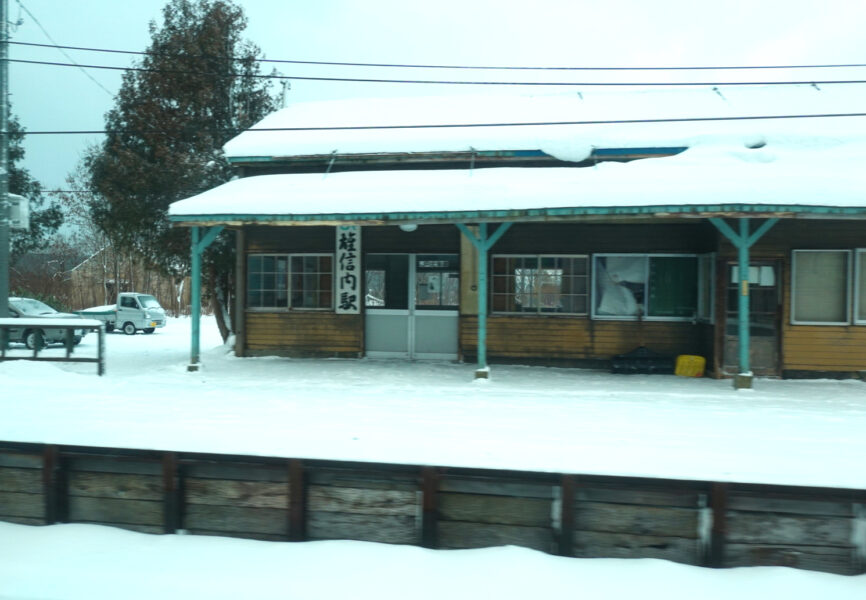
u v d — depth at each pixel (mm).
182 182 15984
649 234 12977
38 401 9906
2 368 11984
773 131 12836
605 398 10156
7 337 12453
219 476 6379
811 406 9586
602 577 5270
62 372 12102
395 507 6086
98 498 6625
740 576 5270
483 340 11594
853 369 11727
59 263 39719
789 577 5184
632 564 5465
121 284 41156
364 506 6129
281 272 14359
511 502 5906
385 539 6090
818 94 15086
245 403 9742
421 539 5973
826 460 6762
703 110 14594
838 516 5523
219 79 17297
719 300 11805
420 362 13680
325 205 11469
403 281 13977
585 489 5781
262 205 11680
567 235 13234
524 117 15016
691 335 12844
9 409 9305
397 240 13922
